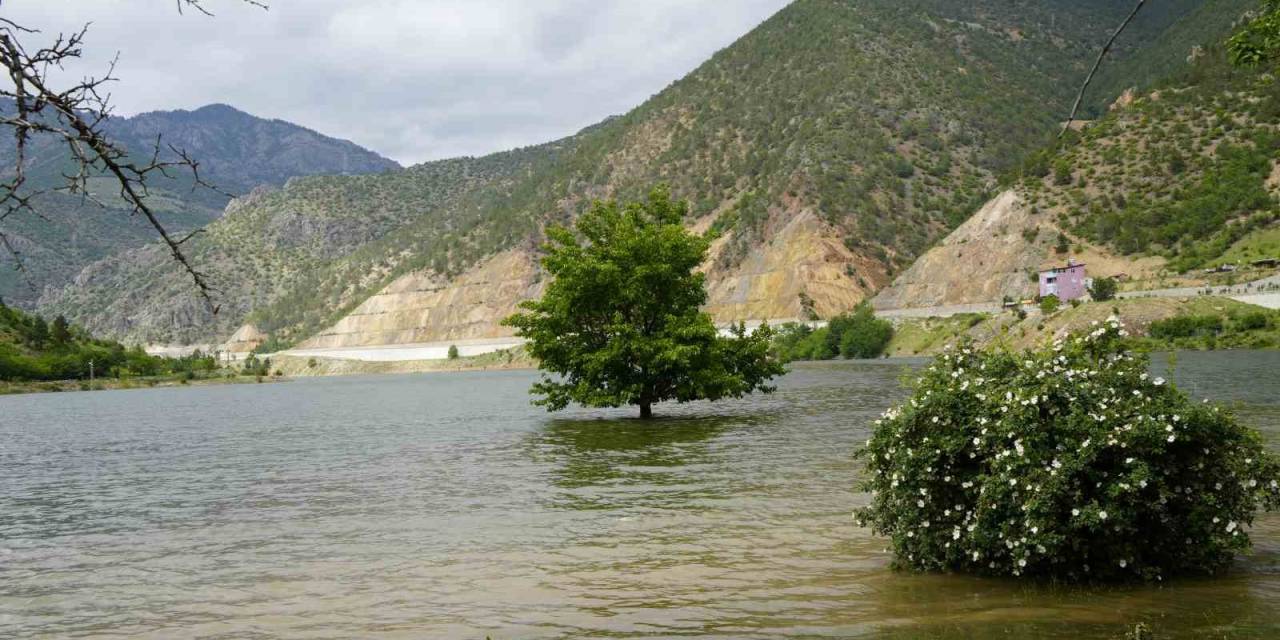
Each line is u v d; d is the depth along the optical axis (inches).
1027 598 420.5
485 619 429.1
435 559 569.6
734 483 844.6
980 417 454.0
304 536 676.1
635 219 1664.6
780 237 7824.8
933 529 475.8
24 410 3710.6
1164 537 440.8
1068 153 6628.9
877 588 452.8
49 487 1113.4
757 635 385.4
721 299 7632.9
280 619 446.6
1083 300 4288.9
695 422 1584.6
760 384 1717.5
